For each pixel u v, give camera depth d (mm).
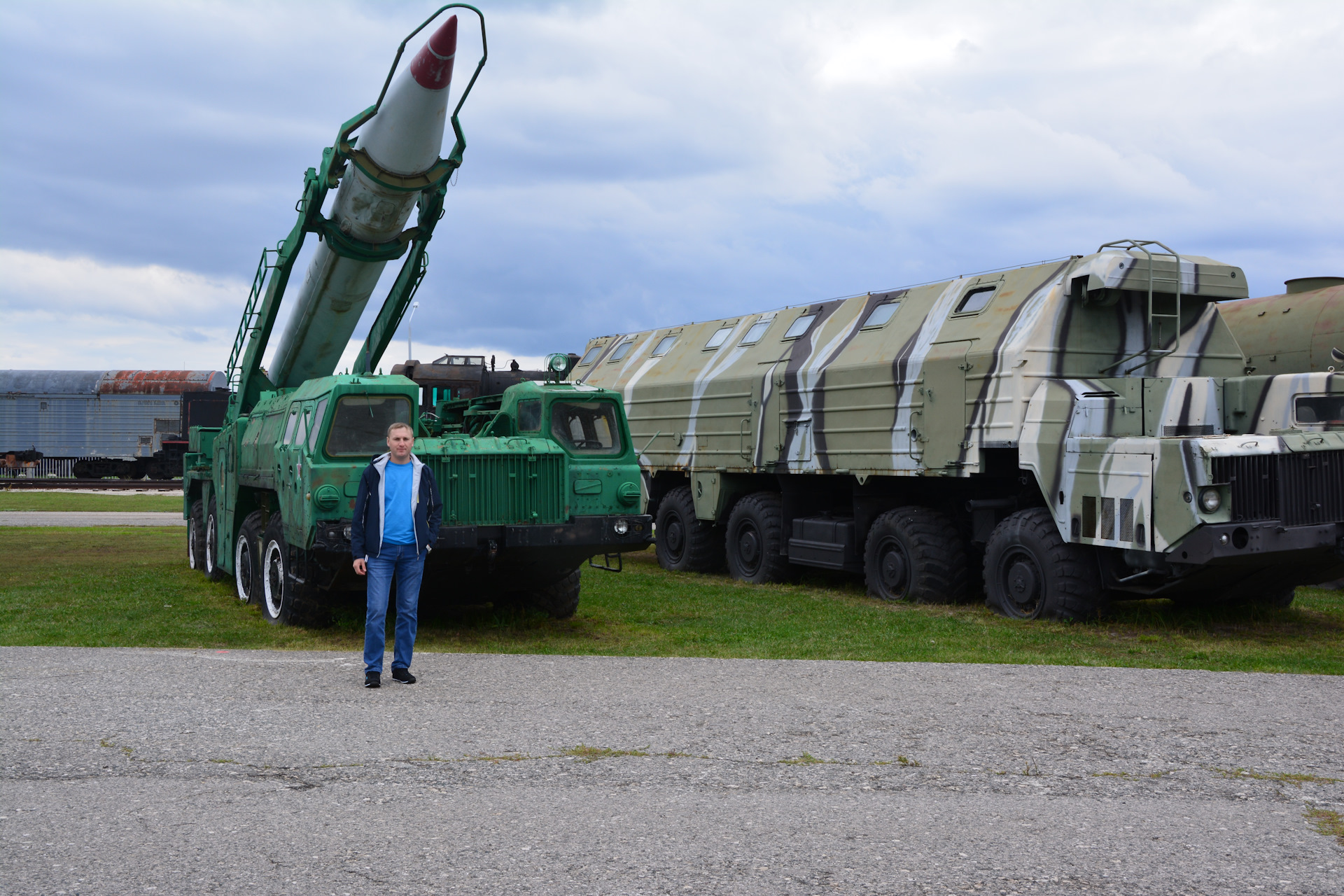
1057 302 10727
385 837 4098
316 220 11594
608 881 3688
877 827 4254
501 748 5348
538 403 9828
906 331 12453
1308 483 9273
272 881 3666
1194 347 11203
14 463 45312
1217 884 3709
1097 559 10188
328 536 8719
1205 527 8930
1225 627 10102
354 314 12719
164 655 7730
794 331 14570
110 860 3840
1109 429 10031
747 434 14609
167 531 21109
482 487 9227
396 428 7109
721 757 5219
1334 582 13164
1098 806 4543
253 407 13250
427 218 11844
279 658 7773
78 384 45250
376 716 5965
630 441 9945
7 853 3912
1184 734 5715
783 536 14164
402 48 10258
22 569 14328
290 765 5027
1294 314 12703
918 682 7012
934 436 11570
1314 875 3797
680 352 16938
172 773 4895
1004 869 3822
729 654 8406
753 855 3939
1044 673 7340
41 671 7051
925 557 11867
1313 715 6152
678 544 16297
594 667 7492
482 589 10102
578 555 9469
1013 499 11367
